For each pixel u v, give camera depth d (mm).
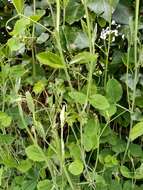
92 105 346
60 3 347
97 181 356
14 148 413
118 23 353
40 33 365
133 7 344
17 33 318
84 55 314
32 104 318
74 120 346
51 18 361
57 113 361
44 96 384
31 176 394
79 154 352
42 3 361
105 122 378
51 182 360
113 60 358
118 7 342
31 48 374
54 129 344
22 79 382
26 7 362
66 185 367
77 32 350
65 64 324
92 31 346
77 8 348
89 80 322
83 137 343
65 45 356
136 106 368
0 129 410
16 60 399
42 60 314
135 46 317
